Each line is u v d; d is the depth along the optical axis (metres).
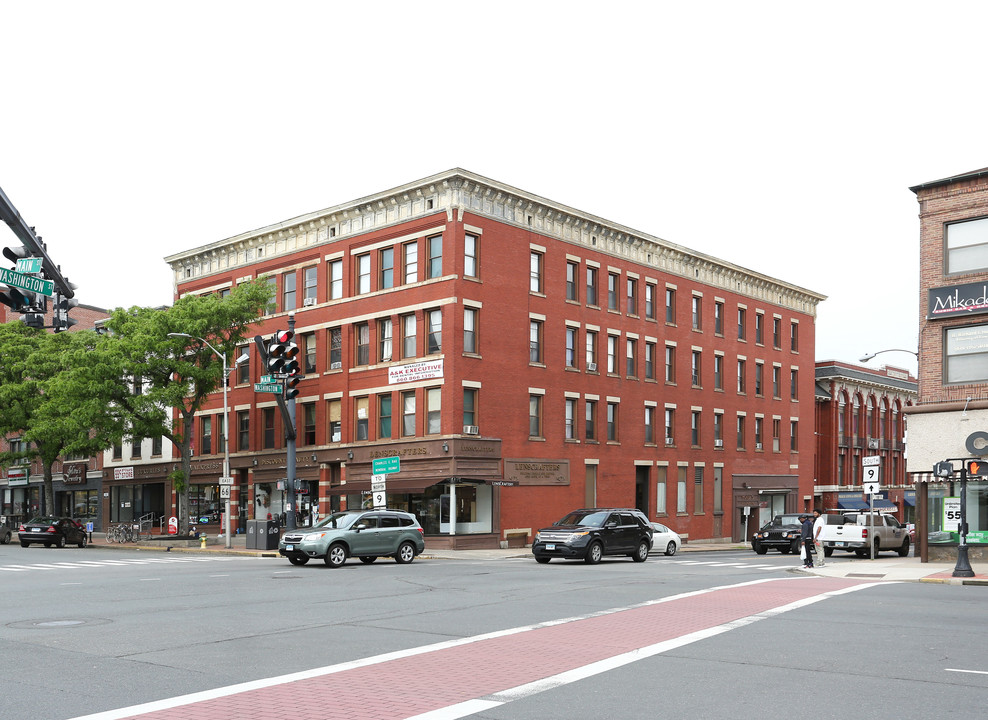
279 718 8.08
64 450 46.97
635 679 9.76
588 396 46.56
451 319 40.12
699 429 54.16
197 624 14.05
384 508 34.66
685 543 51.75
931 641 12.24
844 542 34.34
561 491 44.62
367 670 10.28
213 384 44.78
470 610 15.76
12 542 50.50
